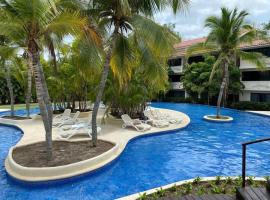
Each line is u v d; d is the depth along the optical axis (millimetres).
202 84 32156
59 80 19562
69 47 13812
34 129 14781
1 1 7094
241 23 19812
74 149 9938
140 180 8086
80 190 7254
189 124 18797
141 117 18328
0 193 6926
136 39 11227
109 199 6750
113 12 10453
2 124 17359
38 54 8016
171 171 8945
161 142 13148
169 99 41062
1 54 11805
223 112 26812
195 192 5996
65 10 8805
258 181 6656
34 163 8148
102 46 10867
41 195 6891
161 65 12227
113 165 9352
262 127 18000
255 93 30828
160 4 10258
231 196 5543
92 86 18188
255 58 20781
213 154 11125
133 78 16578
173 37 12359
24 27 7633
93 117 10391
